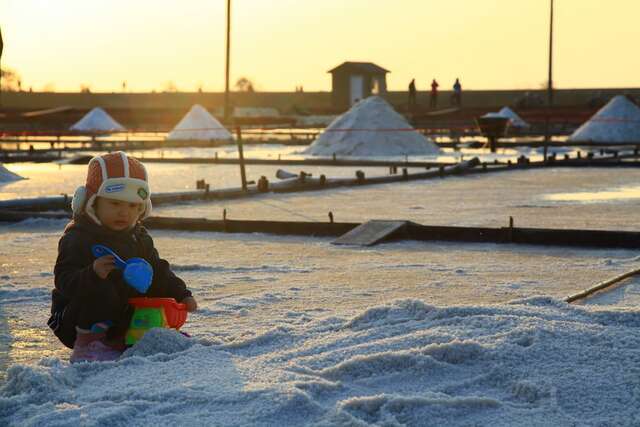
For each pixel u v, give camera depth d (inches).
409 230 421.7
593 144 1718.8
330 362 175.5
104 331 196.7
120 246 199.5
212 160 1175.0
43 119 2615.7
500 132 1534.2
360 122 1441.9
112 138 2054.6
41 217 497.0
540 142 1727.4
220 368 171.6
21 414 152.7
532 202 608.1
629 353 169.3
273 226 442.0
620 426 144.2
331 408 149.9
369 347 180.2
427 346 173.3
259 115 3245.6
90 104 4045.3
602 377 160.6
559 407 151.4
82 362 180.2
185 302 206.5
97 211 198.7
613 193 681.0
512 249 387.5
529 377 162.2
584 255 368.8
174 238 427.2
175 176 914.7
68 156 1280.8
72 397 158.9
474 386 163.0
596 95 3472.0
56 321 199.5
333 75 3218.5
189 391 156.7
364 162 1136.8
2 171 848.3
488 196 658.8
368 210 559.5
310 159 1222.9
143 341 190.2
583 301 260.8
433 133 2306.8
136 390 159.6
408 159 1280.8
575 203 599.8
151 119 2901.1
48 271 324.5
